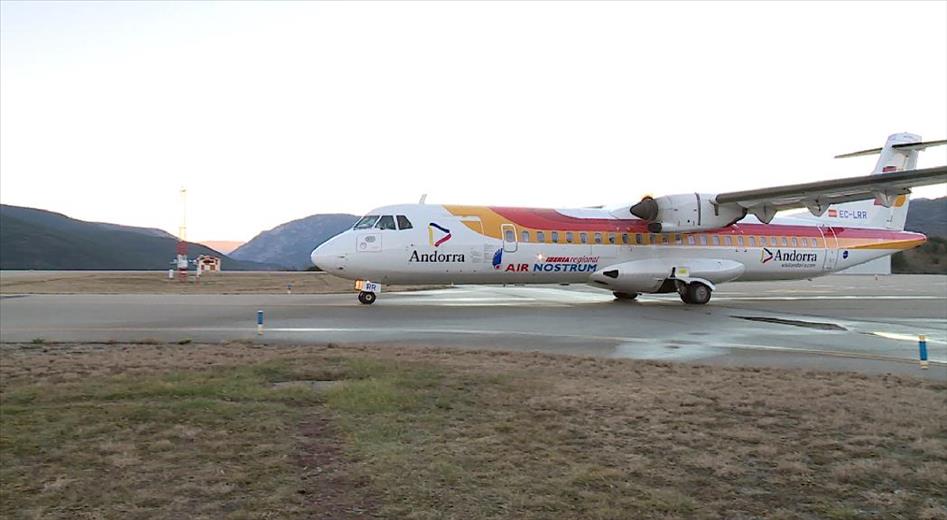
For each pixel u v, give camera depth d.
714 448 5.20
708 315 18.03
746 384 7.84
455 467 4.69
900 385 7.86
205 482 4.36
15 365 8.92
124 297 23.91
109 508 3.90
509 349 11.16
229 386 7.50
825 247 25.84
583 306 21.17
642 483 4.40
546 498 4.11
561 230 21.59
